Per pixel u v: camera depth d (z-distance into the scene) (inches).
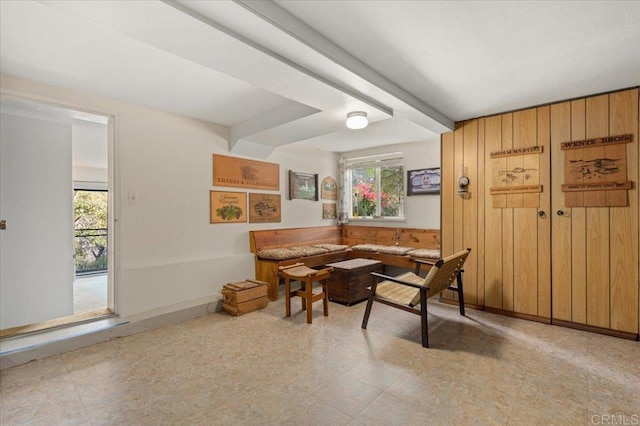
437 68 93.2
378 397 76.1
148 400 75.7
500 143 134.2
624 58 87.1
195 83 109.0
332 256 187.6
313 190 216.1
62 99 111.2
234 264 162.4
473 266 142.0
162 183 137.2
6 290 118.3
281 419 68.6
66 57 90.3
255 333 116.3
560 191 121.0
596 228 114.5
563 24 71.0
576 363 92.4
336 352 100.1
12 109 115.8
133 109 128.5
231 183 164.4
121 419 69.0
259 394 77.7
